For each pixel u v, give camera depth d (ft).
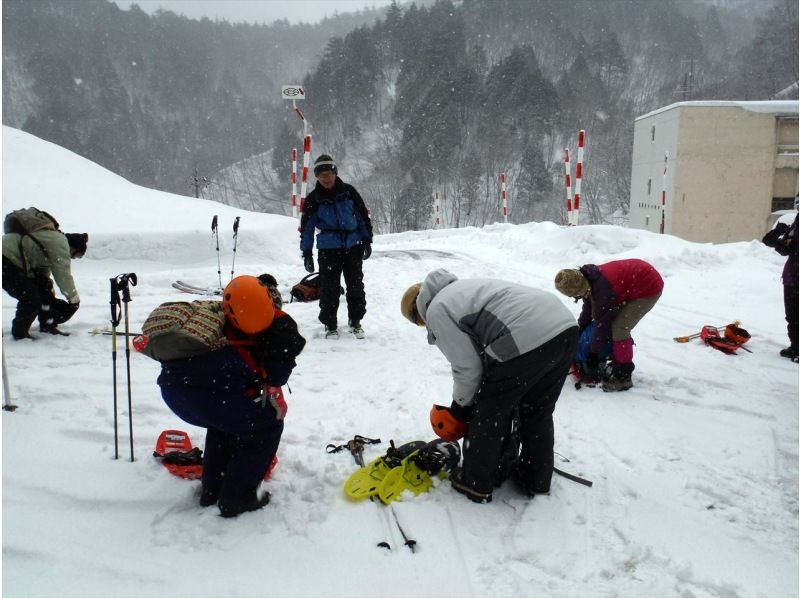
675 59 385.91
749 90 247.29
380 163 282.36
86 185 43.27
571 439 13.17
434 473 11.48
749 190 82.94
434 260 37.19
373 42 382.22
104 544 9.42
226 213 43.57
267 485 11.12
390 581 8.70
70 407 14.32
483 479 10.50
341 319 23.48
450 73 282.56
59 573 8.77
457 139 253.03
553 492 10.94
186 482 11.10
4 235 18.86
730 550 9.45
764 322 22.40
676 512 10.48
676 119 83.30
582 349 16.65
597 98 296.10
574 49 369.50
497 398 10.12
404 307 11.27
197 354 9.39
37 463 11.59
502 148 253.85
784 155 82.48
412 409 14.62
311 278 21.56
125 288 11.44
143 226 34.68
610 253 35.37
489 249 42.80
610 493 11.01
